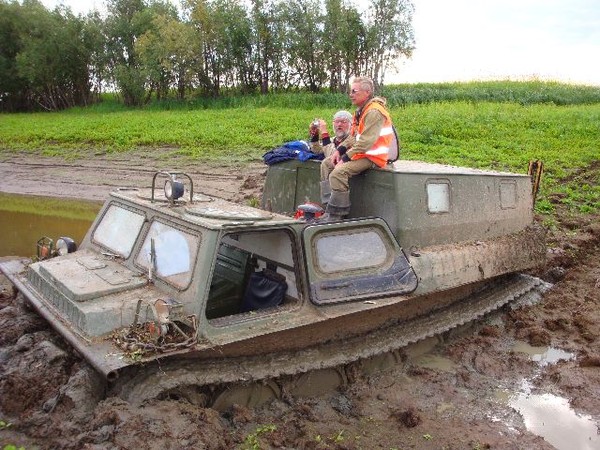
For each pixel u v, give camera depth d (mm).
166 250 5867
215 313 6605
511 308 8617
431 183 7270
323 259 6055
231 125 25656
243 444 5297
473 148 19312
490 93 33312
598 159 18328
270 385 5938
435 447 5609
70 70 47000
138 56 44188
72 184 18516
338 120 7695
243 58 41875
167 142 23094
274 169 8562
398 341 6793
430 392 6609
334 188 6973
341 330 6398
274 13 40812
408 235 7016
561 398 6582
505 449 5598
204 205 6512
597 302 8992
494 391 6699
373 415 6117
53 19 46500
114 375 4672
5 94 48969
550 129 22234
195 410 5059
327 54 40188
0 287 9086
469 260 7484
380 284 6309
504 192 8414
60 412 4973
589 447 5727
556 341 7938
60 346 5824
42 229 13305
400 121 23734
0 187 18328
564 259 10578
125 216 6801
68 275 5938
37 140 25812
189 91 43531
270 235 6398
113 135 25062
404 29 39469
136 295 5598
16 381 5332
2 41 47875
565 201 14133
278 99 35938
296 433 5645
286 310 5789
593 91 34812
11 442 4820
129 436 4590
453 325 7445
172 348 5004
